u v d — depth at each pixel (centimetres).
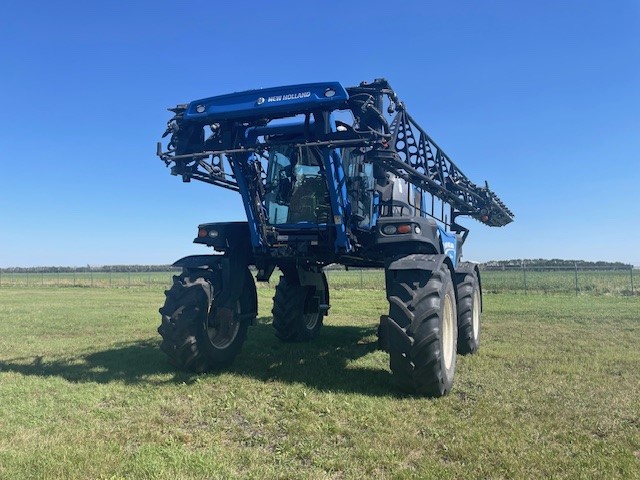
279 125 618
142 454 342
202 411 448
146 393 500
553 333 942
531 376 587
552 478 314
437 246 608
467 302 738
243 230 665
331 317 1264
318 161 612
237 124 596
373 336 920
